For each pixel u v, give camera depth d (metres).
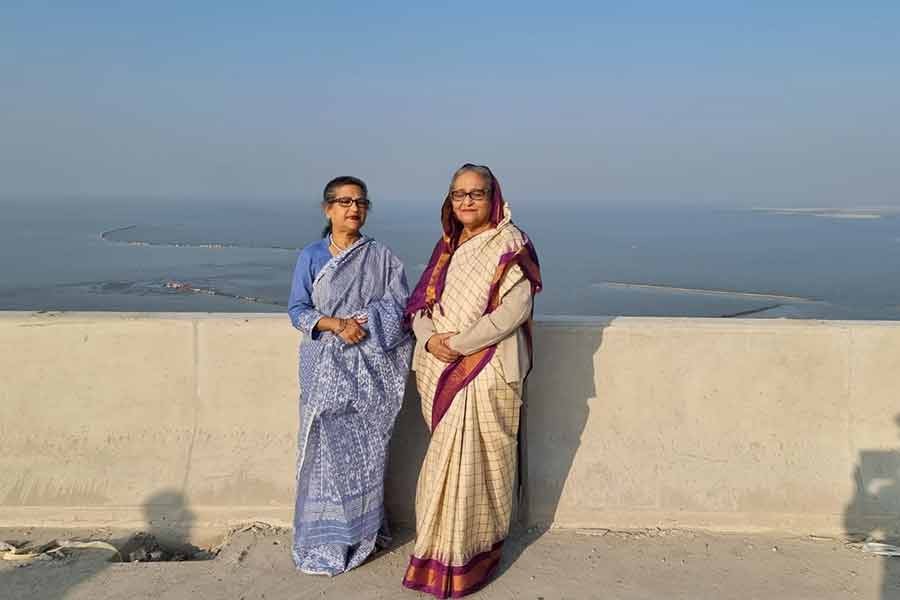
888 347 3.81
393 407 3.40
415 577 3.13
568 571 3.35
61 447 3.87
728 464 3.82
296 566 3.35
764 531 3.74
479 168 3.18
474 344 3.06
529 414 3.90
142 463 3.87
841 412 3.83
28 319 3.88
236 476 3.86
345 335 3.25
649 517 3.79
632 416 3.89
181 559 3.72
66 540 3.61
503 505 3.24
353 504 3.30
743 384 3.85
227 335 3.93
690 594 3.14
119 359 3.91
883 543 3.59
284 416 3.93
